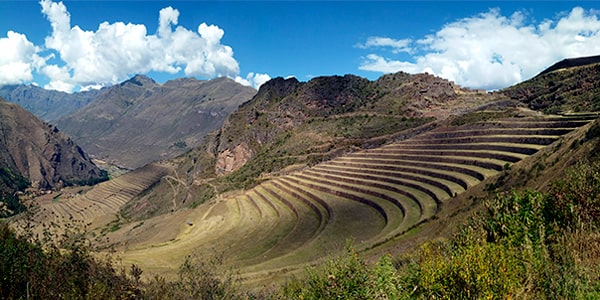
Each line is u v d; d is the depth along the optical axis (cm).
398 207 4831
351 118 14025
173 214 11288
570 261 803
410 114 12669
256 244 5169
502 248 855
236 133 17825
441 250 1127
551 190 1149
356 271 868
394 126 11675
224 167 16538
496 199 1183
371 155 8244
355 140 11488
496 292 732
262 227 6216
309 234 5028
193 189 15600
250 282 2816
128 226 11794
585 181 1085
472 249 833
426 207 4216
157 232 8712
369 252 3088
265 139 16375
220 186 13562
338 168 8144
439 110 12369
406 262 1237
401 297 816
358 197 5816
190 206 13188
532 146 4778
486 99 12825
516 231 983
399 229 3666
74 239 1110
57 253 1002
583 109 6881
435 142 7188
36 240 1015
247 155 16275
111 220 16900
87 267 1069
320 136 13062
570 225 988
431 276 810
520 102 10894
